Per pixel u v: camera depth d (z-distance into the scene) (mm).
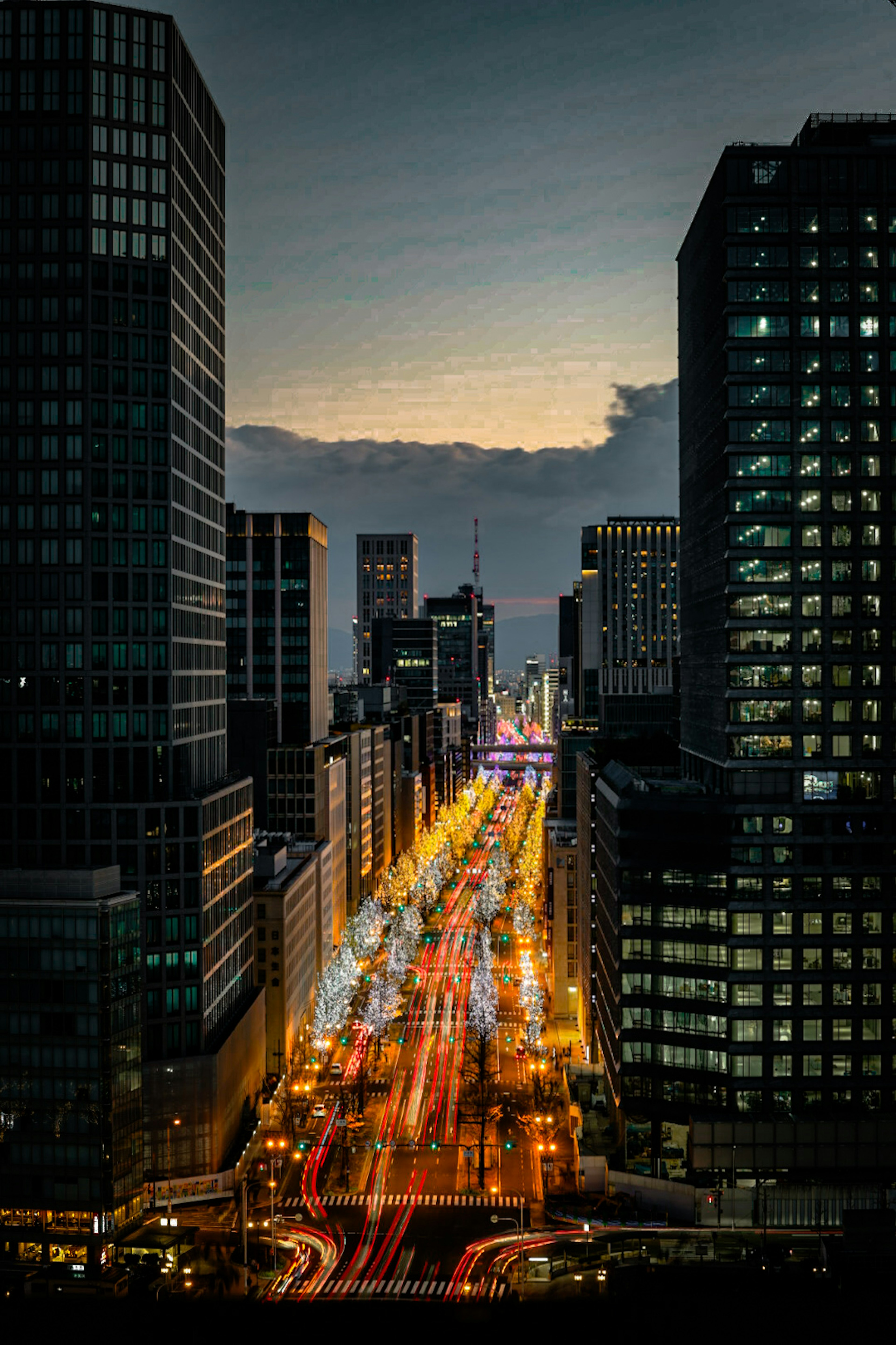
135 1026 127875
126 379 147375
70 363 145375
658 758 196250
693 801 138250
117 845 143000
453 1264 117312
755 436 139875
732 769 139375
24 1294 110688
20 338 145625
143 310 148000
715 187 144875
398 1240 124375
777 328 139625
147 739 147375
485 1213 132625
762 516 139625
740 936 136625
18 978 122688
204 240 167625
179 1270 115062
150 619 148125
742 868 136625
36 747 145125
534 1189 140375
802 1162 130500
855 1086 136000
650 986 139875
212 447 171750
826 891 137125
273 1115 161250
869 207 139625
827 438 139750
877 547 139750
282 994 180375
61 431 145375
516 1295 108625
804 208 139625
